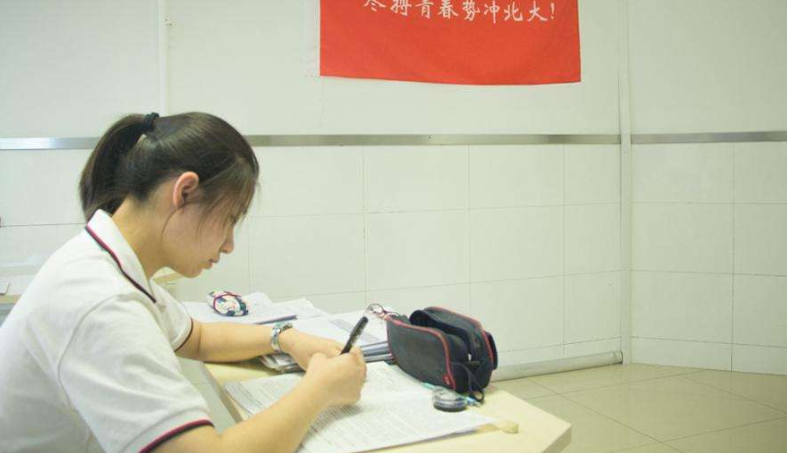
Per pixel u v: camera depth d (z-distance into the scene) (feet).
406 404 3.07
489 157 9.54
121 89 7.72
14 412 2.45
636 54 10.02
